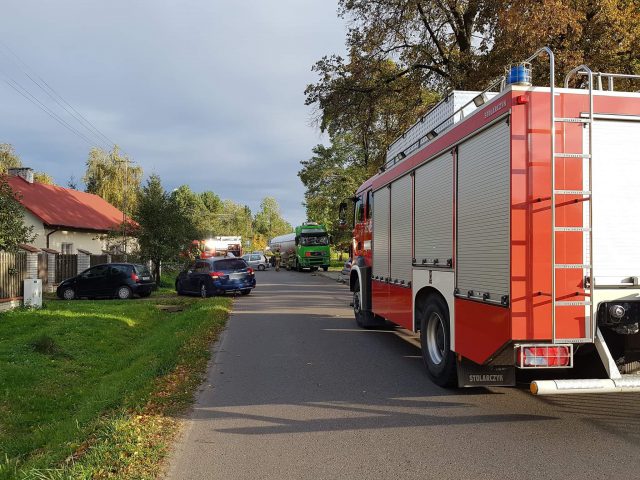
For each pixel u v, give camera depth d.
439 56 22.28
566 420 5.43
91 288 21.03
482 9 17.97
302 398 6.48
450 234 6.39
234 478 4.12
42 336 10.55
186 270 22.86
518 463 4.30
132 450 4.44
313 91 23.34
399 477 4.10
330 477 4.12
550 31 14.24
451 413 5.75
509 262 4.95
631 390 4.78
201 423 5.52
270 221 129.12
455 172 6.24
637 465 4.21
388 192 9.38
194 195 99.75
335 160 47.59
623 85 15.50
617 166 5.15
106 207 38.62
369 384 7.14
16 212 16.41
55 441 5.34
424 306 7.43
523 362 4.95
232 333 11.84
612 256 5.11
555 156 4.91
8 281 15.82
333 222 48.03
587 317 4.96
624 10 14.76
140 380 7.28
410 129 9.30
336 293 23.50
